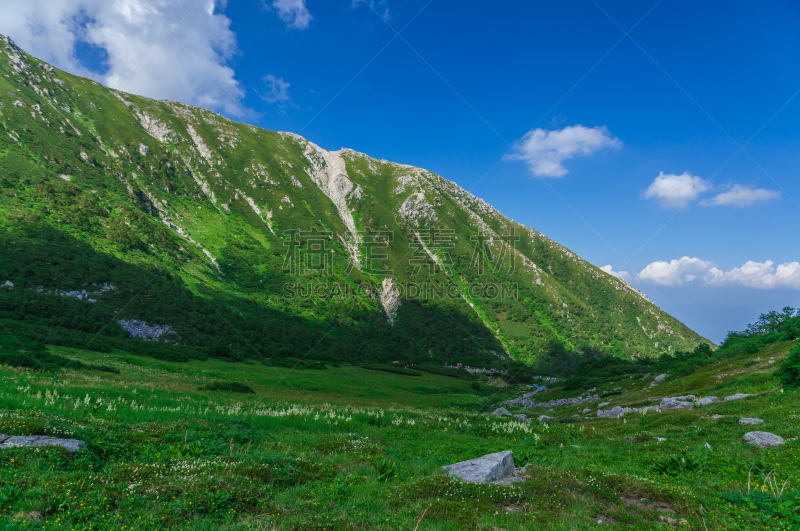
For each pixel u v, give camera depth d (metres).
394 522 7.40
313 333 142.12
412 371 120.12
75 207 132.25
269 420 20.56
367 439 17.72
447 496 8.90
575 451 17.42
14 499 6.72
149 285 110.38
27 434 10.60
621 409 34.44
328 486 9.62
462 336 190.12
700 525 7.45
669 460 13.04
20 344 40.88
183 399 26.77
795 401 19.53
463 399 75.81
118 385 29.47
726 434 16.97
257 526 6.96
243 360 87.19
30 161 143.62
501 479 10.73
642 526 7.44
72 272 94.88
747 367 38.47
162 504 7.40
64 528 6.05
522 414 52.78
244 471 9.55
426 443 18.25
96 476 8.38
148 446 12.44
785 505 8.18
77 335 65.00
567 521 7.64
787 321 57.72
